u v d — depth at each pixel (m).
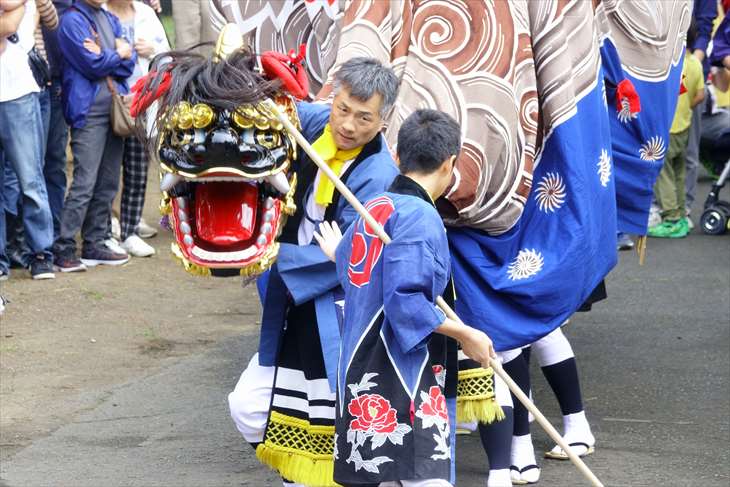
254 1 6.61
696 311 10.28
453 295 5.00
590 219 6.33
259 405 5.36
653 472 6.55
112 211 12.26
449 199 5.99
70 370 8.27
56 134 10.80
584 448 6.79
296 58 4.96
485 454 6.84
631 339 9.41
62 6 10.88
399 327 4.51
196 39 11.76
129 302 10.11
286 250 5.20
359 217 4.83
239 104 4.66
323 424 5.24
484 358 4.66
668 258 12.49
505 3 6.18
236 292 10.79
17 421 7.25
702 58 14.65
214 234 4.87
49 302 9.88
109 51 10.46
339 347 5.11
